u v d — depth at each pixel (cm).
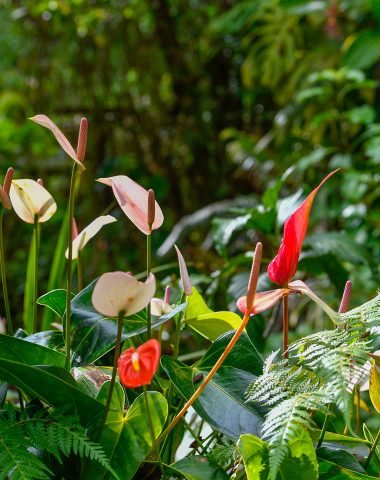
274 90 653
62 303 155
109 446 138
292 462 135
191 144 714
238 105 722
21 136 689
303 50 632
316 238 282
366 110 471
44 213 157
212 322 158
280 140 586
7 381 138
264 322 232
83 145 145
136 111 716
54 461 141
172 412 154
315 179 541
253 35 656
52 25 698
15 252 671
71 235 145
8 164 691
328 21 573
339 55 576
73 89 709
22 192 154
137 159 714
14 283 658
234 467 147
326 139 553
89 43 698
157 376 155
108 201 672
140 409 139
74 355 143
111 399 139
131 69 712
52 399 137
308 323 414
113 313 132
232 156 614
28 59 698
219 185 703
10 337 139
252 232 492
